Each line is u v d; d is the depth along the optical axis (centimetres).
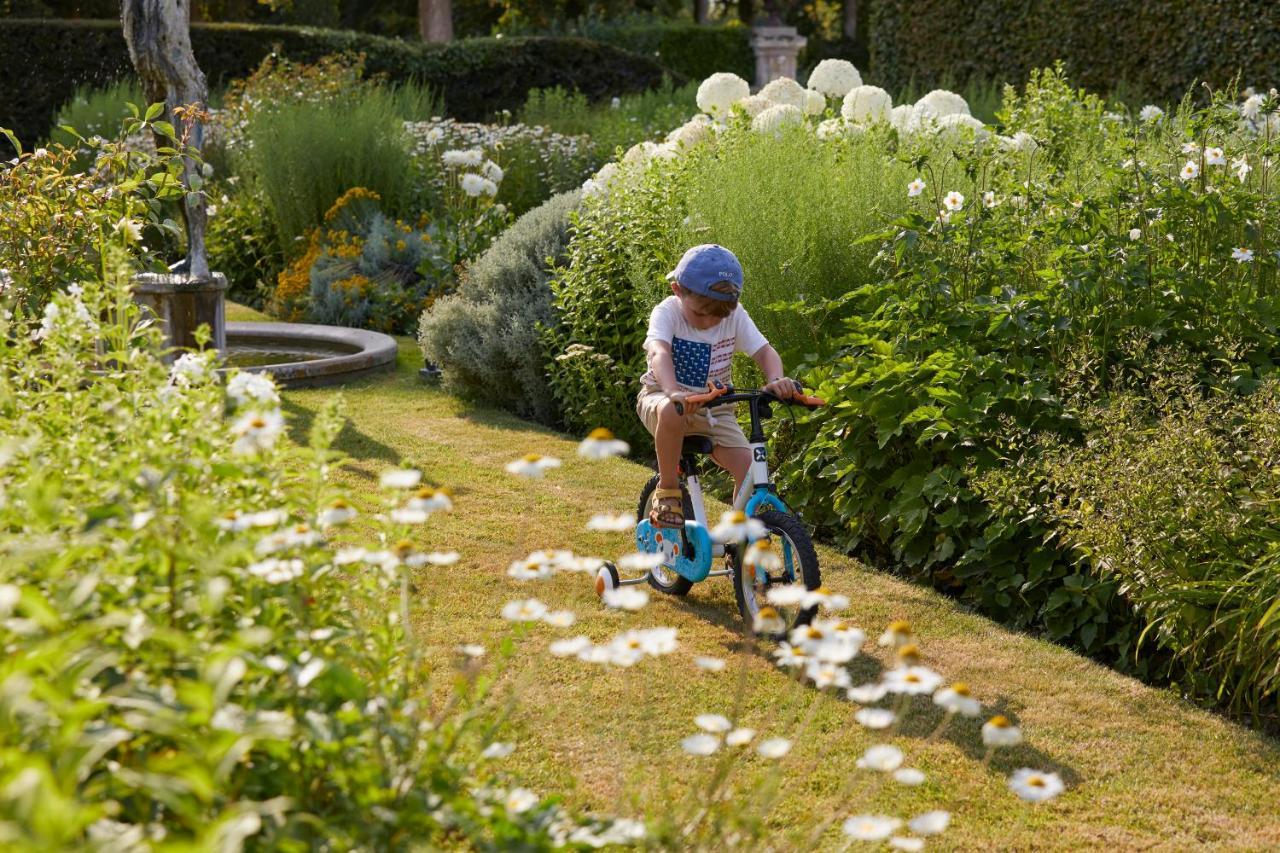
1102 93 1269
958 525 455
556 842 200
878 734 322
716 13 3947
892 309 518
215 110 1452
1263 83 1103
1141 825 284
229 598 206
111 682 175
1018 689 358
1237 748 325
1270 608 346
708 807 220
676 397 359
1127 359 483
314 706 188
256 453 229
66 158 602
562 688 338
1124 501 383
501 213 1006
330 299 964
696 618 404
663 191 684
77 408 265
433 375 769
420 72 1953
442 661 349
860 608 420
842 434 506
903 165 611
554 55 1995
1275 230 535
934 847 269
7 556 186
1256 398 405
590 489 544
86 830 147
